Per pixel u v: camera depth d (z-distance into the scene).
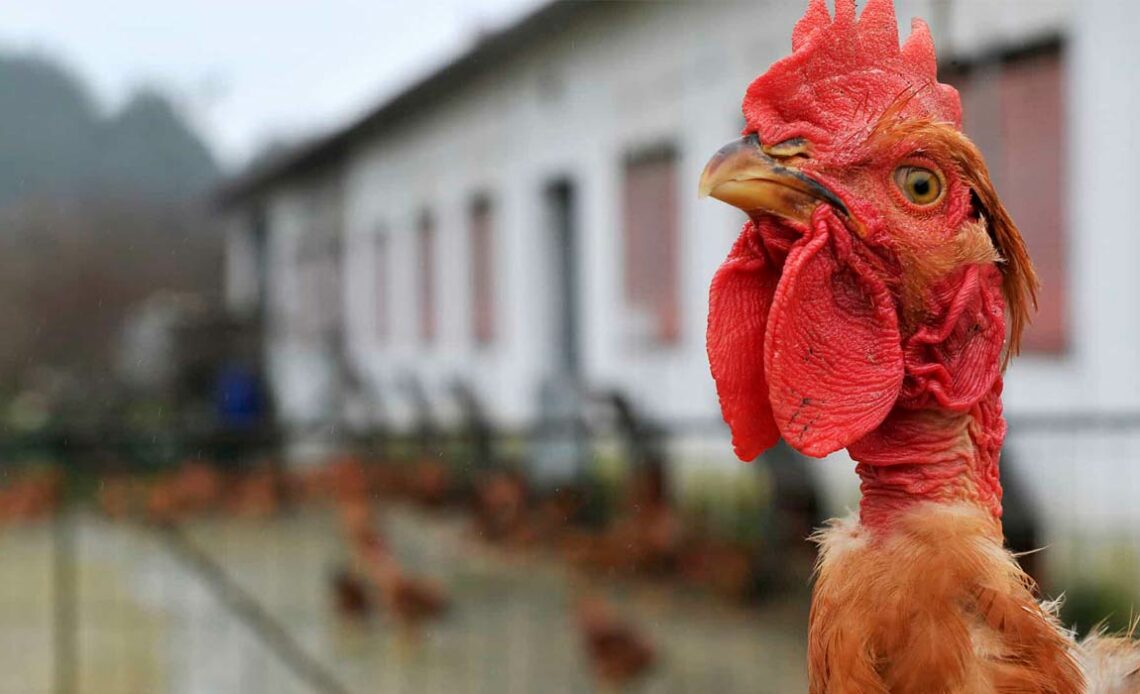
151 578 10.98
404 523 13.08
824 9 2.06
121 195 32.94
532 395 14.80
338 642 8.48
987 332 1.91
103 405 22.22
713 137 10.60
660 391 11.66
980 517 1.85
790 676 7.05
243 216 32.84
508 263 15.60
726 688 6.93
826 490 8.55
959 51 7.48
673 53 11.23
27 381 26.61
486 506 11.70
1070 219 6.98
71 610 9.69
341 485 14.34
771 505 8.62
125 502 14.09
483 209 16.78
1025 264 1.93
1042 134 7.12
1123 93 6.57
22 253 29.83
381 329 22.34
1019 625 1.73
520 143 14.95
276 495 14.75
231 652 8.36
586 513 10.99
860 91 1.95
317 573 10.98
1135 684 2.01
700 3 10.70
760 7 9.75
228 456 15.01
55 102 39.84
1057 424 6.09
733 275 2.04
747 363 2.04
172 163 39.53
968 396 1.87
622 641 7.32
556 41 13.63
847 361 1.89
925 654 1.72
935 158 1.89
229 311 24.73
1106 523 6.54
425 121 18.64
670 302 11.51
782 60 1.97
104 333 29.98
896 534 1.85
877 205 1.89
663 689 7.00
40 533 13.56
